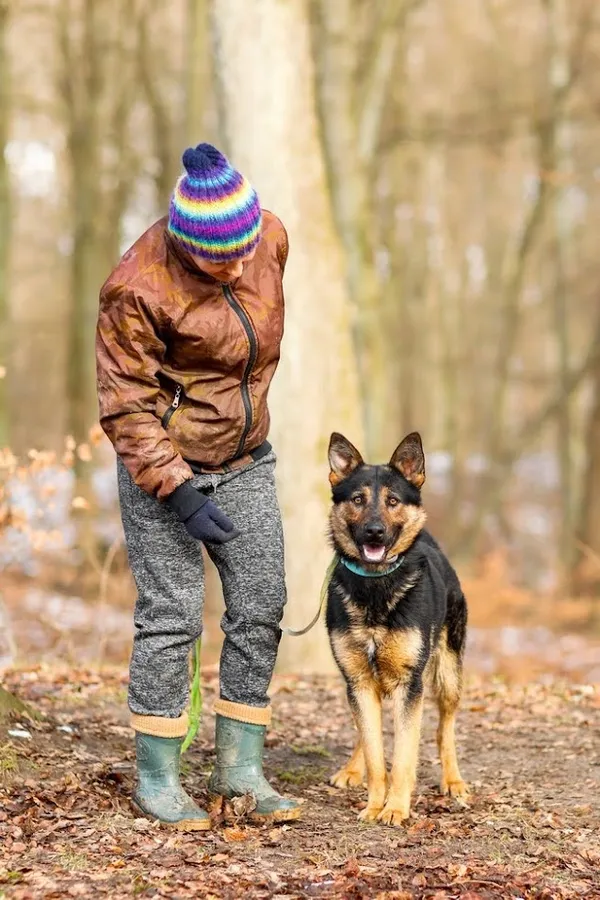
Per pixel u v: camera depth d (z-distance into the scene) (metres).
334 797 5.18
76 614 12.15
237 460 4.49
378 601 4.99
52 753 5.02
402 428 30.22
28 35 20.81
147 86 19.19
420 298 26.36
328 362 9.32
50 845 4.07
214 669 8.38
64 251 27.41
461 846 4.38
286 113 9.15
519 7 21.31
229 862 4.01
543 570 21.83
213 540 4.13
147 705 4.41
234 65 9.13
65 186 25.78
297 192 9.22
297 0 9.21
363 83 15.63
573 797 5.14
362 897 3.75
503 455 22.00
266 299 4.41
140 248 4.23
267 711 4.66
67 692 6.70
